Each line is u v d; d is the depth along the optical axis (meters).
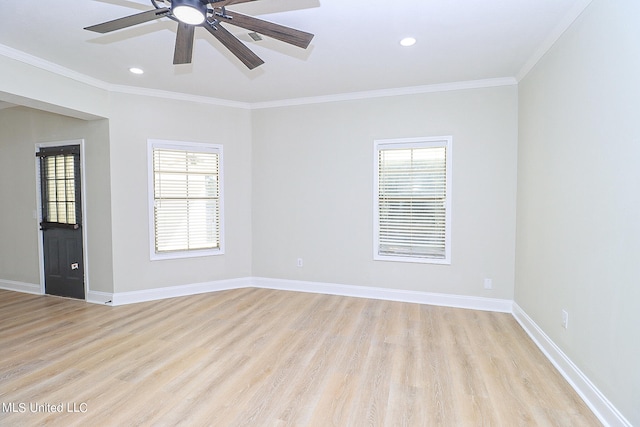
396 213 4.07
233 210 4.57
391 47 2.86
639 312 1.65
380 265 4.14
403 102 3.96
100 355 2.68
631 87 1.71
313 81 3.71
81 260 4.15
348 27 2.53
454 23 2.47
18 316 3.57
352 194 4.23
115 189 3.94
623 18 1.77
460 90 3.75
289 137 4.45
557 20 2.41
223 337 3.02
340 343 2.90
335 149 4.27
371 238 4.17
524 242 3.29
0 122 4.50
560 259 2.49
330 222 4.34
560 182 2.50
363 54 3.01
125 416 1.93
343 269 4.30
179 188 4.27
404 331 3.15
